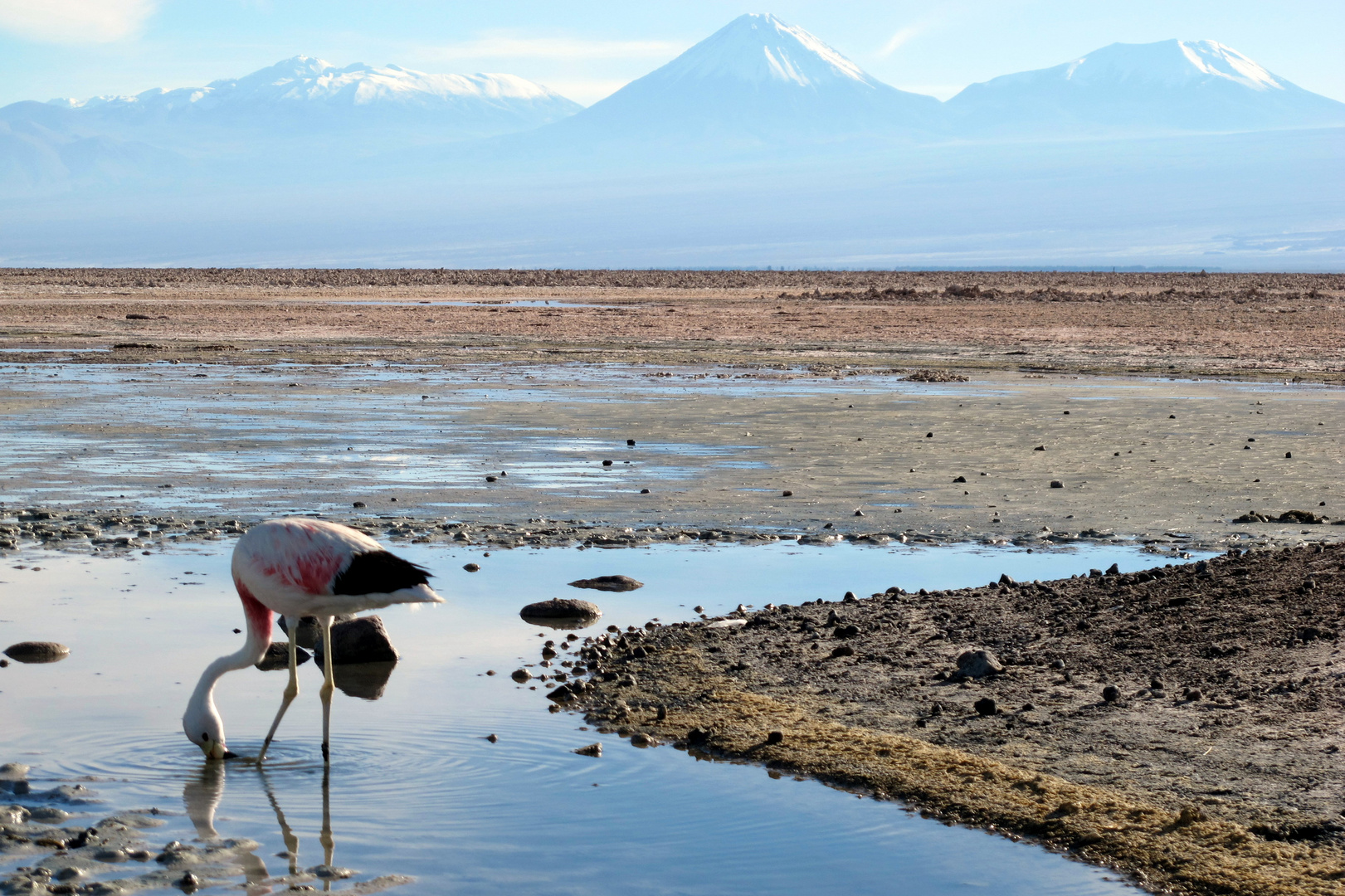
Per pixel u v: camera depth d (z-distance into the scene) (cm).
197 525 1817
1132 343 5584
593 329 6344
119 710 1087
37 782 933
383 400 3366
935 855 802
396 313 7419
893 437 2720
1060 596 1388
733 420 2995
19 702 1103
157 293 9431
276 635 1326
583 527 1836
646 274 15662
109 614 1375
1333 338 5866
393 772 951
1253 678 1094
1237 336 5975
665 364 4588
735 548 1722
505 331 6134
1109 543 1744
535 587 1514
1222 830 802
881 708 1062
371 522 1842
